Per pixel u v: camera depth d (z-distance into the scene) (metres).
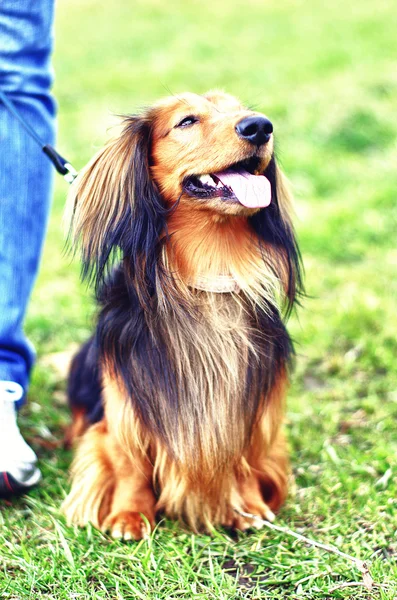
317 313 4.44
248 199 2.57
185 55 11.25
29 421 3.44
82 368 3.30
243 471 2.79
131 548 2.54
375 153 7.04
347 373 3.88
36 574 2.39
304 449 3.25
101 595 2.31
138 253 2.67
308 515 2.79
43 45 3.00
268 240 2.88
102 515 2.81
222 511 2.76
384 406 3.57
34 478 2.90
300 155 6.85
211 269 2.74
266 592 2.33
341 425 3.45
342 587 2.34
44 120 3.05
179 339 2.67
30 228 3.02
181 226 2.72
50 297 4.70
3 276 2.96
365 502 2.80
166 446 2.66
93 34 13.45
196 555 2.51
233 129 2.56
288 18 13.47
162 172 2.74
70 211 2.90
